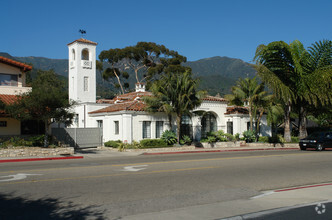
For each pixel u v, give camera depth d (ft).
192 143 89.61
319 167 46.29
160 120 88.33
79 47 112.88
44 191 28.02
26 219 20.16
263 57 94.84
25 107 60.23
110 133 88.38
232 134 101.40
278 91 91.04
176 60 174.29
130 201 24.86
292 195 27.53
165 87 82.33
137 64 182.39
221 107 102.32
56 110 62.44
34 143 67.56
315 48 93.97
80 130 88.33
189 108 83.51
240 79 97.91
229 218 20.11
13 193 27.14
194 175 37.58
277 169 43.78
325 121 140.15
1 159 54.39
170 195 27.12
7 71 80.43
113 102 110.52
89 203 24.11
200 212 21.66
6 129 68.49
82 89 111.75
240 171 41.42
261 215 21.13
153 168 43.19
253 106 99.04
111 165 46.39
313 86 92.48
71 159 59.00
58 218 20.39
